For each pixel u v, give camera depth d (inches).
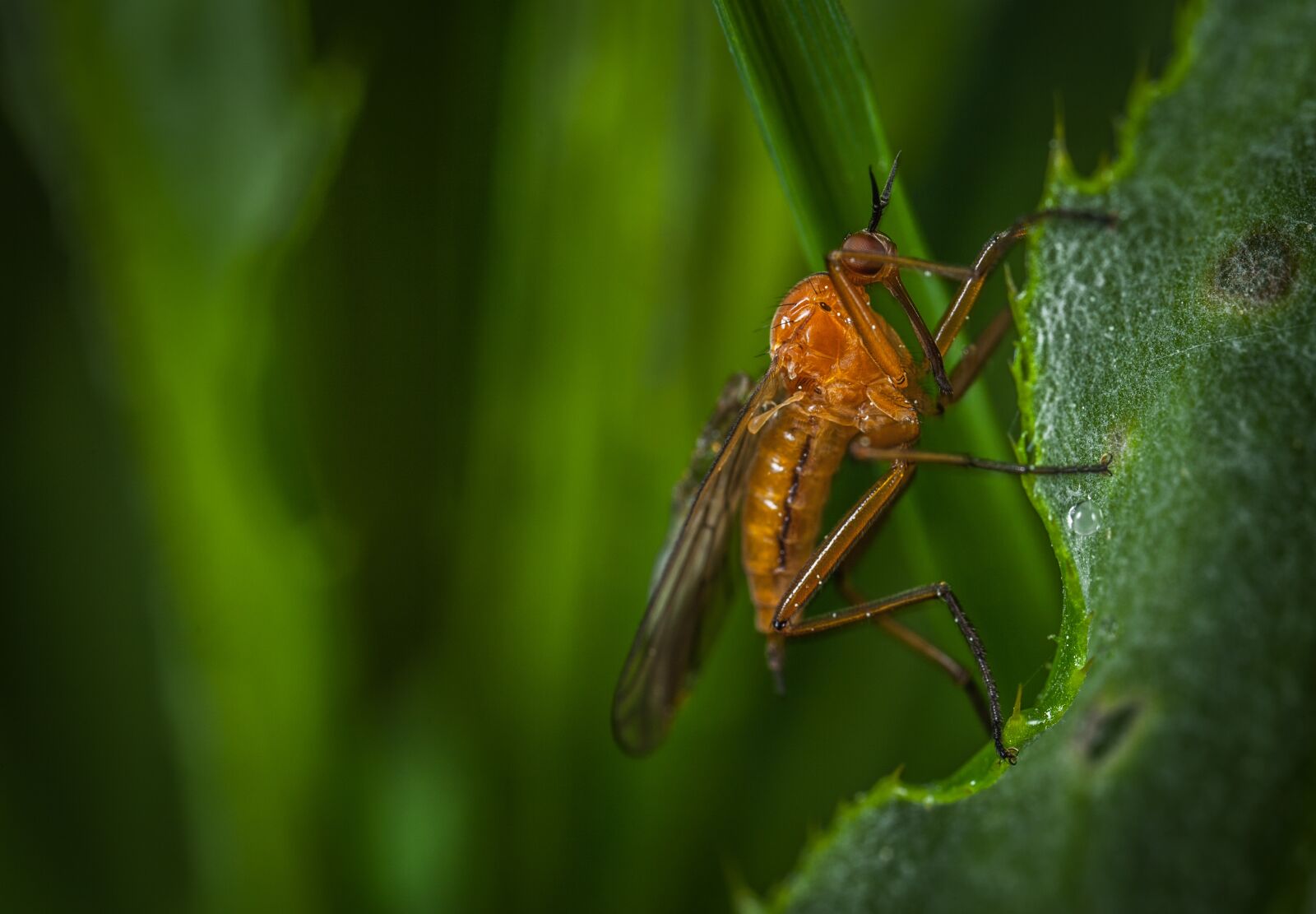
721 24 3.1
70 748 3.4
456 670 3.3
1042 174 3.4
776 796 3.4
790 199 3.1
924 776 3.3
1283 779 3.0
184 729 3.3
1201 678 3.0
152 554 3.4
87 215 3.3
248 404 3.3
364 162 3.2
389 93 3.2
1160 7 3.4
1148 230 3.0
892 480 3.3
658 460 3.3
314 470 3.3
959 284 3.3
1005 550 3.2
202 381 3.3
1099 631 3.0
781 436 3.4
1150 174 3.0
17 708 3.4
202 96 3.3
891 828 3.0
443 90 3.2
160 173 3.3
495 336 3.3
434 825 3.3
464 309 3.3
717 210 3.3
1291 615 3.0
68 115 3.3
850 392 3.3
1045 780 3.0
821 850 3.0
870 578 3.5
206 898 3.3
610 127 3.3
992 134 3.4
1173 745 3.0
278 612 3.3
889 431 3.3
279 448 3.3
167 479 3.3
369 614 3.3
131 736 3.4
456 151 3.3
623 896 3.3
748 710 3.4
